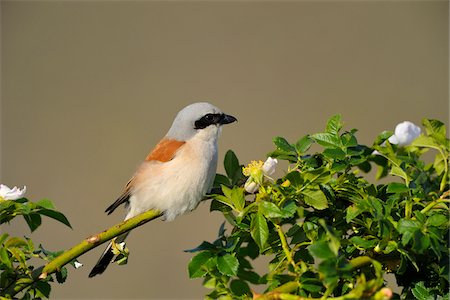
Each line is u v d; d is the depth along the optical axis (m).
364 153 5.68
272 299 4.17
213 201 5.35
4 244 5.05
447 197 5.23
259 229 4.74
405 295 4.95
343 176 5.27
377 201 4.77
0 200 5.32
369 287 3.96
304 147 5.48
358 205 4.77
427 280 4.90
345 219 5.12
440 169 5.81
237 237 5.00
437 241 4.38
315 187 4.98
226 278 5.19
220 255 4.88
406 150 6.16
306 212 5.18
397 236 4.66
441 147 5.68
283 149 5.45
